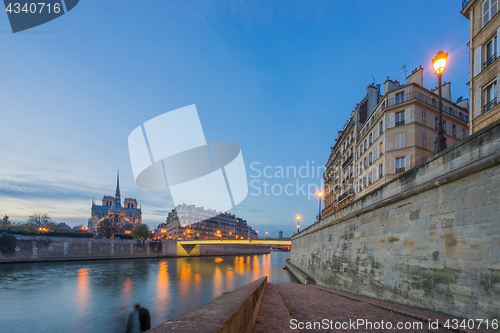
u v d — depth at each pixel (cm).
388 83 3167
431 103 2861
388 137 2833
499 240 671
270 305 915
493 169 710
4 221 8006
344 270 1812
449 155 873
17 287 3316
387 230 1232
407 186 1101
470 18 1820
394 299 1117
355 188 3803
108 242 8075
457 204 822
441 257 866
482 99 1695
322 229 2591
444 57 1013
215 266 6300
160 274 4634
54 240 6856
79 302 2639
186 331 210
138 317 1440
